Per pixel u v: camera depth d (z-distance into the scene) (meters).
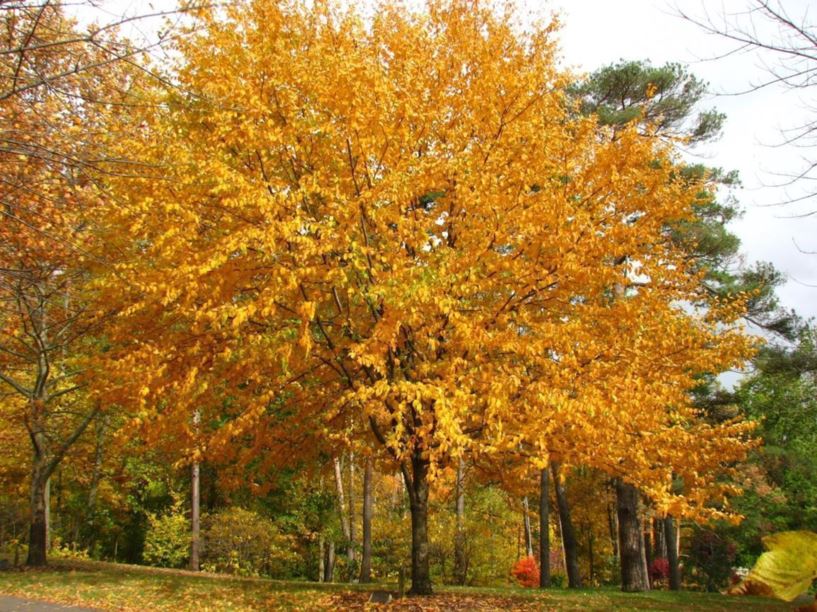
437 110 8.33
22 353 12.35
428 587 9.12
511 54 8.52
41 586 10.12
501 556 20.09
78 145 5.29
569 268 7.14
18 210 5.84
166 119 7.62
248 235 6.43
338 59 7.05
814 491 16.89
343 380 8.65
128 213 6.95
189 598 9.19
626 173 7.89
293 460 9.32
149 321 8.29
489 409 6.68
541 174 8.00
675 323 8.00
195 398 7.78
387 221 7.73
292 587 10.34
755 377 19.48
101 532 23.91
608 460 7.19
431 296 6.80
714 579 17.83
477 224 7.58
